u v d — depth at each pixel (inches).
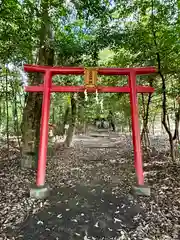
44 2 165.9
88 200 142.9
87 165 243.0
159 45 176.4
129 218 117.4
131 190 154.3
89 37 211.0
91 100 352.2
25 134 209.2
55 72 161.3
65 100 396.8
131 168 225.1
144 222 112.2
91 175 203.2
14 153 278.2
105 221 114.5
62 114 469.4
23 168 206.2
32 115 208.8
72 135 374.0
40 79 207.9
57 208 130.3
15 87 243.3
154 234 100.9
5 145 328.8
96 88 159.9
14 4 148.4
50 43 193.8
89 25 203.2
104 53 262.7
